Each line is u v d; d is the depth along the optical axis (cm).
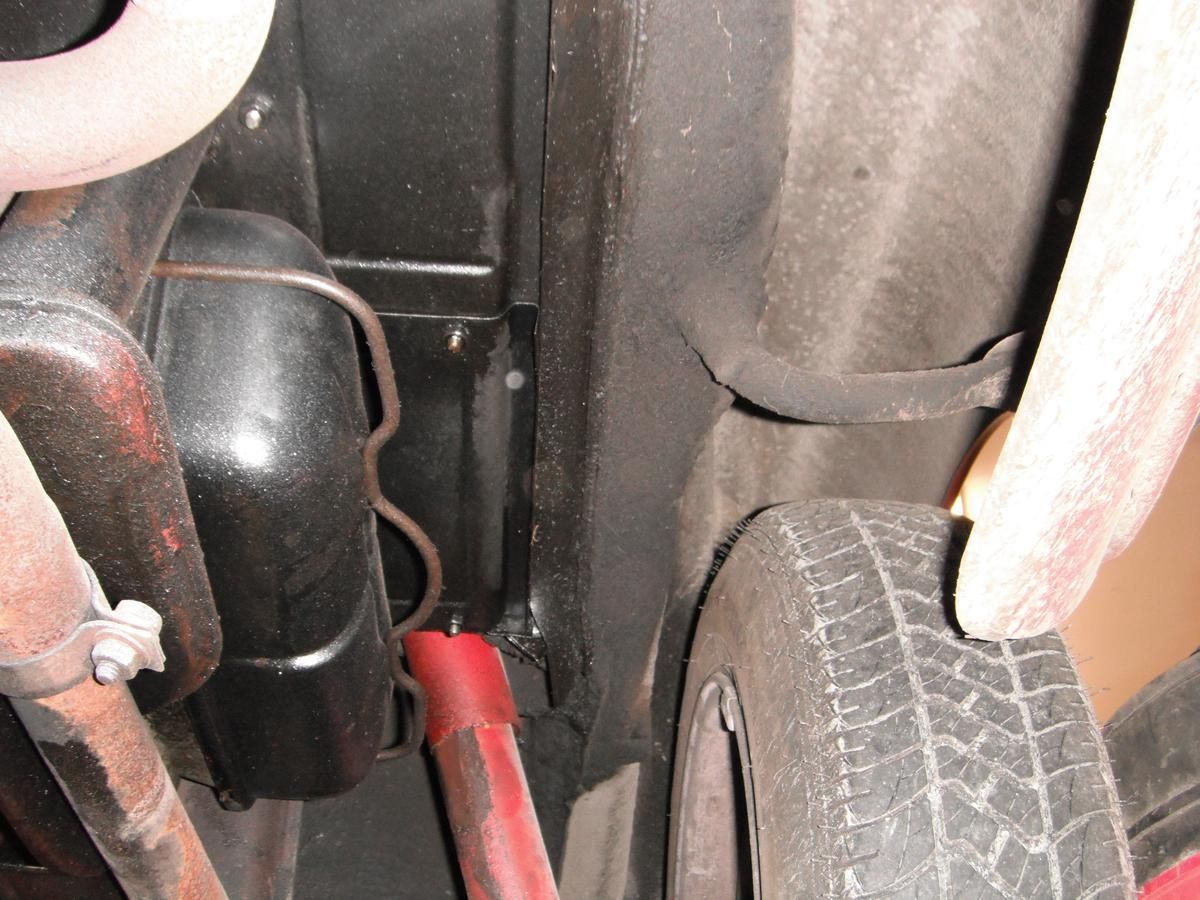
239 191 95
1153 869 107
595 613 122
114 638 59
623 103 81
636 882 162
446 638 138
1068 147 105
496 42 86
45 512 52
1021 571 71
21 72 47
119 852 72
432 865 162
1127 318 60
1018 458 67
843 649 100
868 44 111
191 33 48
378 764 172
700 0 79
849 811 88
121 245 65
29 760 81
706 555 156
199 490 78
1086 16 100
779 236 126
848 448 146
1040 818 86
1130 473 70
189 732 104
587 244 91
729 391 109
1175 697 114
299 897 156
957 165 118
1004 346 98
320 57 87
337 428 86
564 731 167
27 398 56
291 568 85
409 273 100
